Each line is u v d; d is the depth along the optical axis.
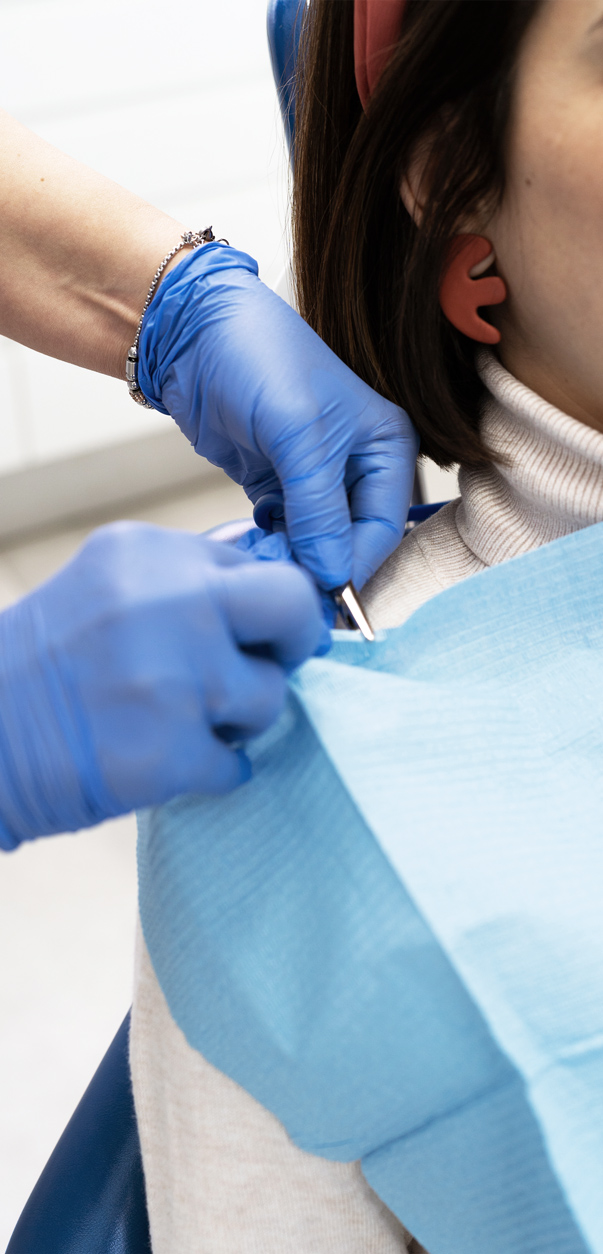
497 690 0.47
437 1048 0.38
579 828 0.43
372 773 0.39
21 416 2.26
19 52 1.94
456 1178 0.41
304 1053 0.40
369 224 0.53
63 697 0.34
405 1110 0.40
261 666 0.38
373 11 0.46
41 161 0.73
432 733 0.41
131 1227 0.57
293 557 0.54
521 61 0.42
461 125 0.45
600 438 0.49
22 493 2.42
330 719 0.39
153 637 0.34
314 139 0.56
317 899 0.40
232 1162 0.46
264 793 0.41
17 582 2.33
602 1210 0.38
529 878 0.40
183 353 0.62
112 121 2.09
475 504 0.57
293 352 0.57
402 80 0.45
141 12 2.00
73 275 0.72
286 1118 0.43
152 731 0.34
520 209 0.45
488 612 0.47
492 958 0.38
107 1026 1.46
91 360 0.75
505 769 0.42
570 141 0.42
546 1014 0.38
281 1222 0.47
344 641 0.47
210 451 0.66
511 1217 0.40
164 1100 0.49
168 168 2.19
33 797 0.35
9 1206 1.28
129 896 1.65
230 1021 0.42
